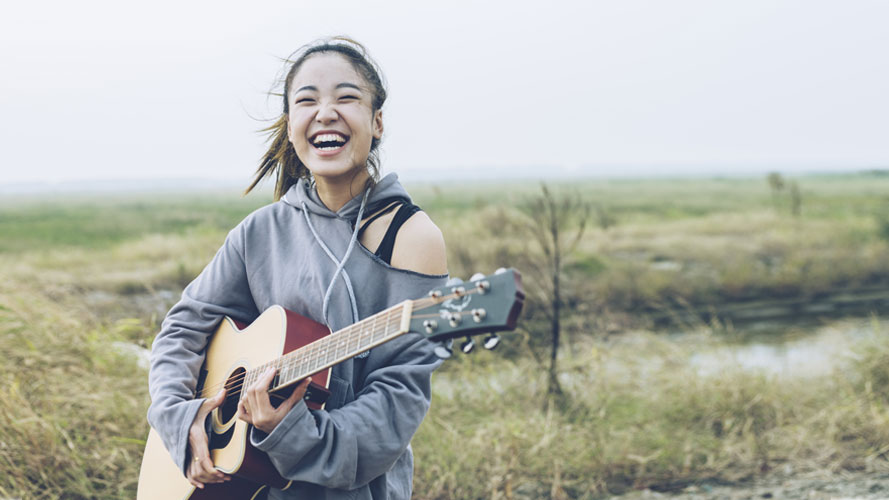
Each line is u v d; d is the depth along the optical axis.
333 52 2.06
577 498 4.20
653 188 66.75
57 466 3.87
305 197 2.11
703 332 6.29
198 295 2.23
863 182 80.75
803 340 8.59
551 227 6.34
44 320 5.09
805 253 15.16
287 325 1.99
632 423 4.95
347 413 1.84
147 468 2.28
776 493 4.23
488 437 4.45
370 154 2.14
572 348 6.00
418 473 4.23
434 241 1.97
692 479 4.44
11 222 36.47
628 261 13.85
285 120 2.24
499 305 1.58
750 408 5.07
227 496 2.05
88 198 86.19
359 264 1.98
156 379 2.13
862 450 4.76
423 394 1.91
